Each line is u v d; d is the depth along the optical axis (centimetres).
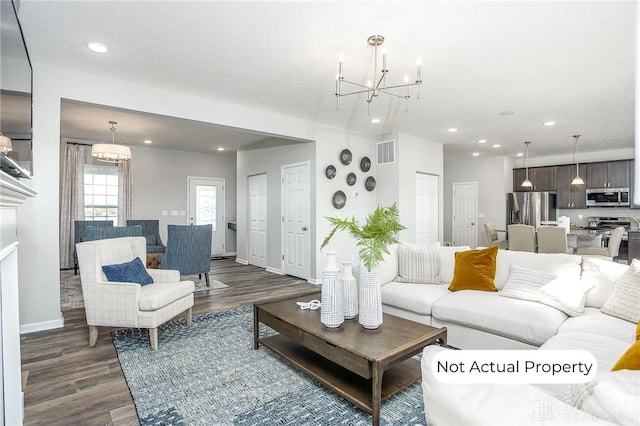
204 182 824
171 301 295
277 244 628
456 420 73
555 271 262
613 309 220
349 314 236
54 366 246
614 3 220
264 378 229
